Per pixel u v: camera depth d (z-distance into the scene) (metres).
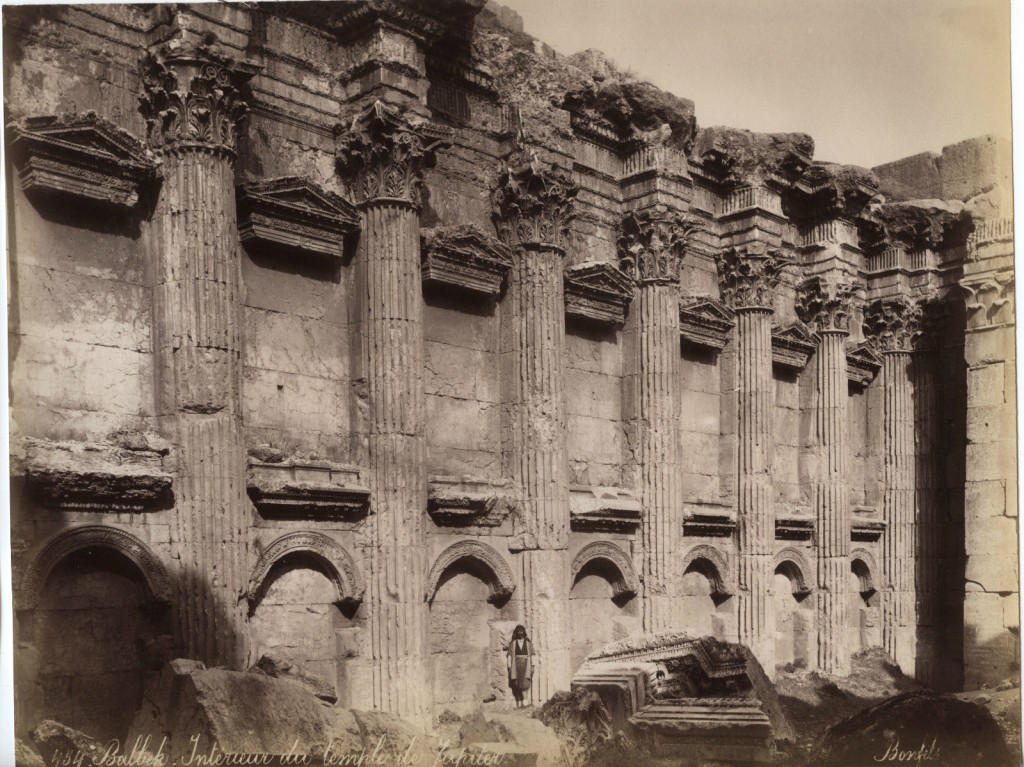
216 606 15.88
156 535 15.84
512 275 22.38
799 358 31.00
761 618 27.47
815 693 27.70
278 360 18.47
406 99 19.59
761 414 28.12
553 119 23.08
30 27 15.55
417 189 19.69
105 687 15.23
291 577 18.02
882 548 33.06
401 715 18.28
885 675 31.16
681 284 27.69
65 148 15.26
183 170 16.39
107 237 16.16
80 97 16.05
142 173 16.22
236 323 16.77
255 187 17.66
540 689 21.03
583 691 20.00
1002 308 25.88
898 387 33.28
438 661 20.19
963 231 32.41
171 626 15.75
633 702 20.06
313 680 17.17
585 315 24.33
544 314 22.23
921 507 32.81
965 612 25.58
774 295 30.56
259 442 18.00
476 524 20.98
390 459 18.91
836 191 31.02
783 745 20.09
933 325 33.09
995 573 25.25
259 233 17.84
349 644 18.44
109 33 16.47
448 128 21.75
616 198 26.05
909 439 33.19
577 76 24.23
